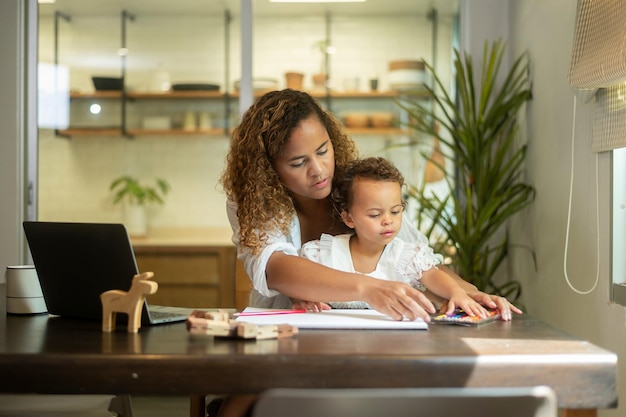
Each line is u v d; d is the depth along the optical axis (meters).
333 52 4.14
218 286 4.36
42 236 1.65
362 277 1.53
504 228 3.88
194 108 4.43
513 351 1.20
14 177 4.12
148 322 1.54
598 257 2.45
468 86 3.95
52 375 1.19
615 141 2.24
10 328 1.53
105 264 1.56
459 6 4.05
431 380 1.16
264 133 1.79
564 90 2.88
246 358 1.17
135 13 4.38
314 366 1.16
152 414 3.45
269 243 1.74
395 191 1.73
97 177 4.45
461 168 3.65
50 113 4.36
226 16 4.34
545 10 3.17
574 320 2.72
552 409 0.90
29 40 4.21
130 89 4.42
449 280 1.70
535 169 3.35
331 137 1.96
